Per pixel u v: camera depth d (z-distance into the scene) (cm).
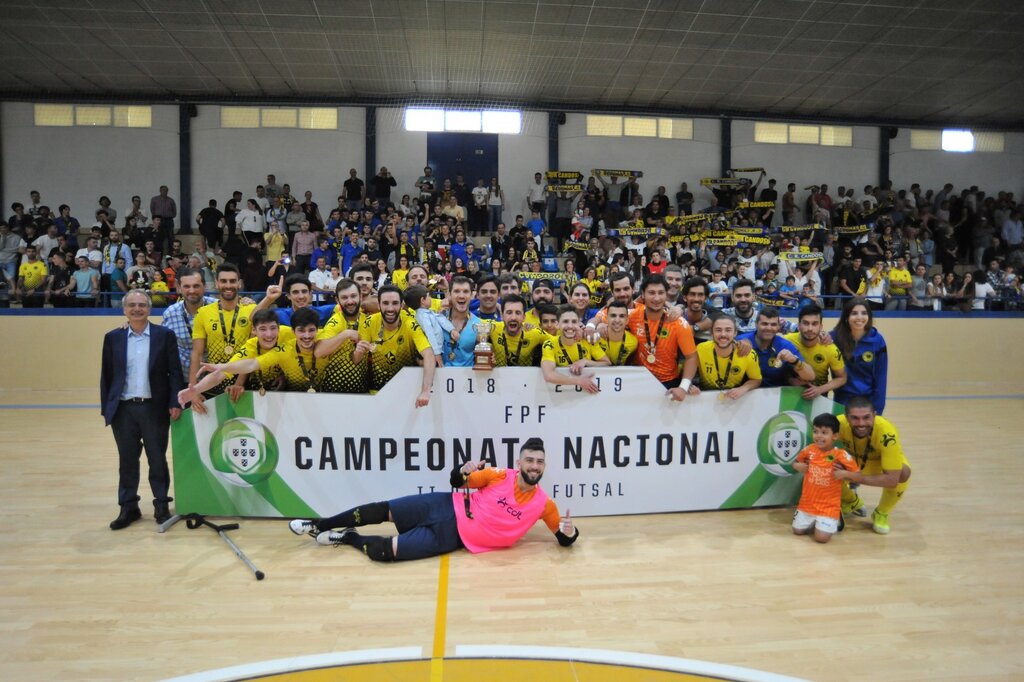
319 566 373
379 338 455
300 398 441
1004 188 1678
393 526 439
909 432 785
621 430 457
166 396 441
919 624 313
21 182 1477
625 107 1563
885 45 1231
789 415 475
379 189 1466
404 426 444
